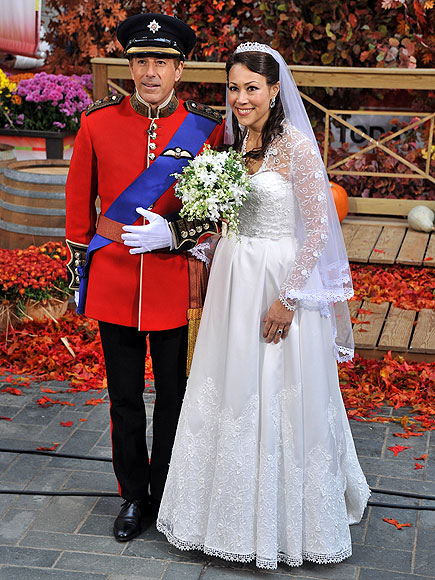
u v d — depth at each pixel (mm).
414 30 6711
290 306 2965
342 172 6676
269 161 2965
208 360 3109
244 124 2941
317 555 3090
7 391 4543
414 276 5750
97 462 3875
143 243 2977
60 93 7422
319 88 6930
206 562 3174
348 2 6668
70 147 7754
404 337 4805
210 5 6902
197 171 2842
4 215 5613
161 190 3049
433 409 4297
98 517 3457
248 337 3006
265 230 3029
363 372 4672
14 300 5148
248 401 3008
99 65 6531
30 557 3193
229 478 3047
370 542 3285
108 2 7414
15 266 5109
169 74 2961
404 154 6859
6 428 4164
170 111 3057
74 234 3221
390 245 6113
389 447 3977
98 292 3166
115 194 3086
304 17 6770
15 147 7566
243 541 3066
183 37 2982
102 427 4188
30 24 8484
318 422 3051
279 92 2936
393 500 3561
